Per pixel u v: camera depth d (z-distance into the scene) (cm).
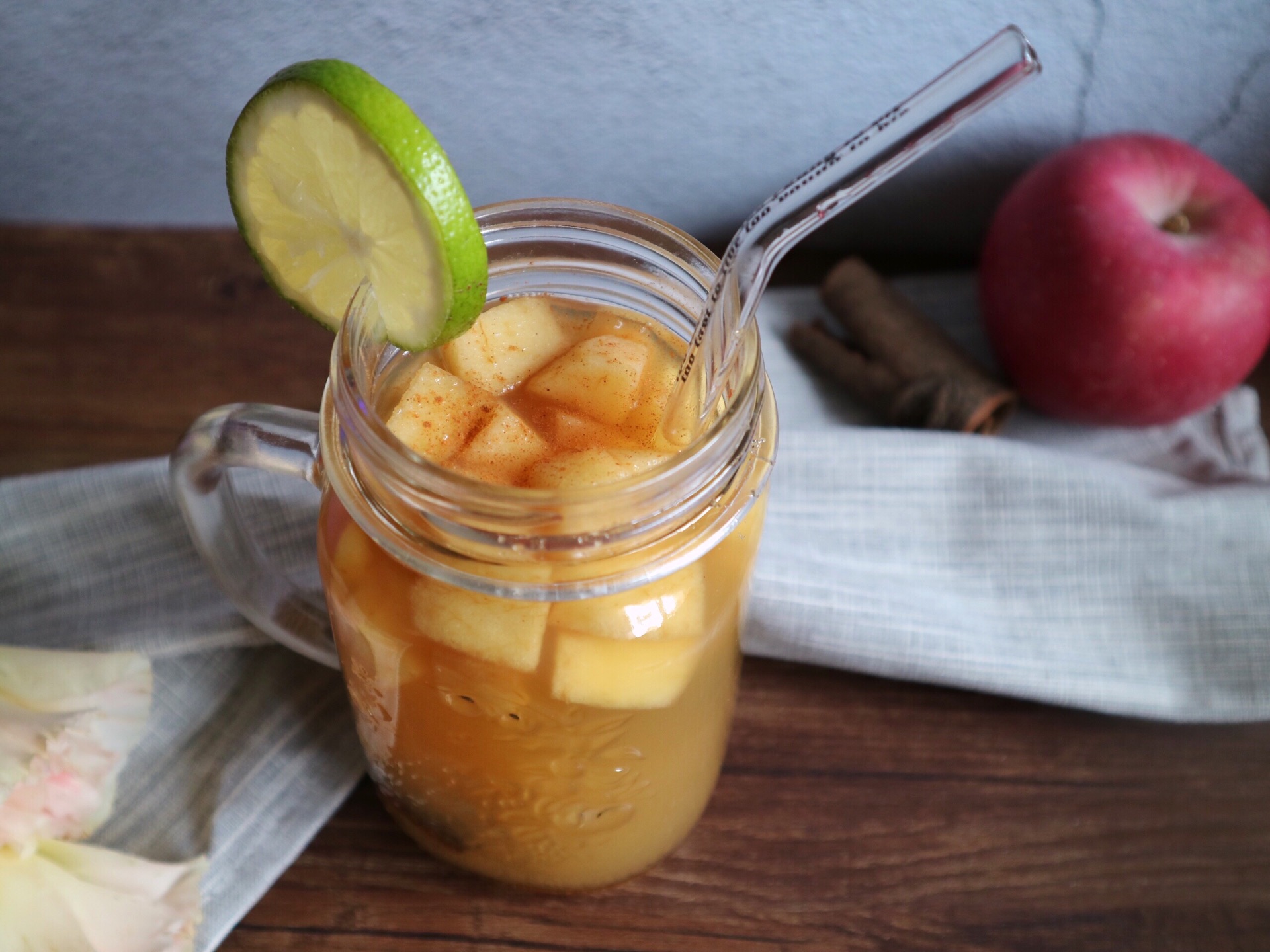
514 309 24
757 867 28
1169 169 34
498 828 25
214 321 37
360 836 28
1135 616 31
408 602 21
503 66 35
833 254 41
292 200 22
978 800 29
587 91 36
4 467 33
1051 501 32
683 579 21
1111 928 27
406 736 24
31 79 35
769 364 37
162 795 28
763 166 38
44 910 24
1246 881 28
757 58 35
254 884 27
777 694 31
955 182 38
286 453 23
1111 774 30
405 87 35
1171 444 36
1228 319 33
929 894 28
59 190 38
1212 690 30
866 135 19
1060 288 33
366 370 21
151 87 35
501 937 27
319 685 30
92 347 36
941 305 39
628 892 27
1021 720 31
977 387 35
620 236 23
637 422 22
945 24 34
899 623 30
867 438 32
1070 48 35
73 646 29
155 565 30
